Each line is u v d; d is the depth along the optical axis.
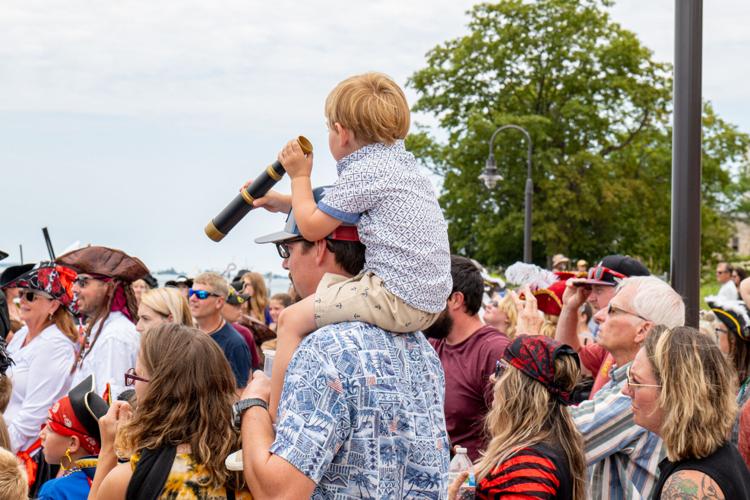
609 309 3.75
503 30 35.09
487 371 4.21
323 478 2.15
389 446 2.16
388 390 2.18
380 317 2.22
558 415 3.06
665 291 3.69
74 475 3.67
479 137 33.03
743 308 4.22
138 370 3.03
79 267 5.29
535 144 33.53
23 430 5.06
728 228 42.09
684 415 2.67
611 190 33.31
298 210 2.34
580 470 3.04
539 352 3.08
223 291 6.35
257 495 2.14
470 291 4.30
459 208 34.44
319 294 2.27
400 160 2.36
